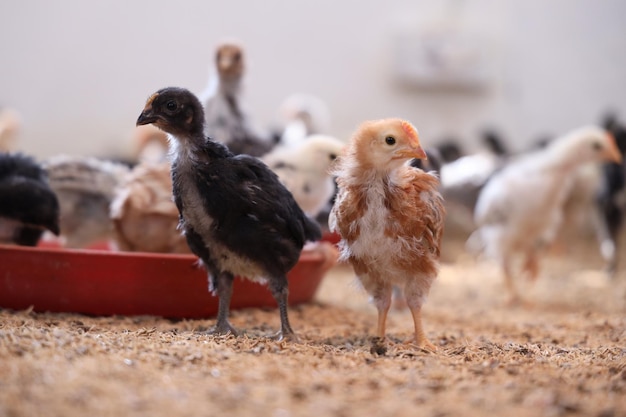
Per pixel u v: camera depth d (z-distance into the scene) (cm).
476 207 157
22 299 92
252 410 60
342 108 243
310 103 214
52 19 233
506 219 129
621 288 148
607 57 245
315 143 107
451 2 242
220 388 64
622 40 245
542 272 171
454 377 69
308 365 71
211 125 119
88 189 112
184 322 91
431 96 243
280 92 242
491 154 214
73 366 66
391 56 242
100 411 59
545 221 130
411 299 83
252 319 96
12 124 144
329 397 63
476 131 242
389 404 62
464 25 241
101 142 234
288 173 106
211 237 81
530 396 64
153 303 94
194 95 81
